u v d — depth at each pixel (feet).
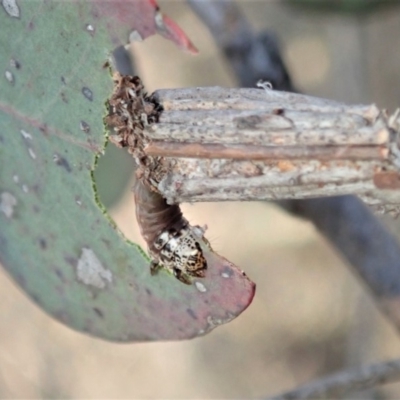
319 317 1.54
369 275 0.70
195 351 1.59
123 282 0.59
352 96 0.85
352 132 0.49
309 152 0.50
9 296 1.49
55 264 0.61
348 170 0.50
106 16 0.53
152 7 0.51
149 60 1.47
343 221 0.71
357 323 0.96
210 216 1.59
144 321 0.59
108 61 0.54
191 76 1.46
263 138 0.50
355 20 0.70
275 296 1.57
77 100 0.55
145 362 1.55
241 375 1.52
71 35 0.54
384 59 1.15
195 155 0.52
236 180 0.51
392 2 0.69
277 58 0.71
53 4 0.54
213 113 0.51
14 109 0.58
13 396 1.44
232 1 0.72
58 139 0.57
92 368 1.50
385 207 0.50
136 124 0.53
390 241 0.70
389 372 0.66
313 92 1.27
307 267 1.57
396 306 0.69
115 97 0.54
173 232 0.56
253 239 1.58
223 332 1.59
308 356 1.51
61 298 0.62
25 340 1.48
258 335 1.57
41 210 0.60
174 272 0.57
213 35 0.72
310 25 1.29
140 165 0.54
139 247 0.58
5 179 0.61
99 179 0.69
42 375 1.46
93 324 0.61
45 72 0.56
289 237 1.57
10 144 0.59
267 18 1.30
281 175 0.50
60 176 0.58
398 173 0.49
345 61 0.85
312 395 0.66
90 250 0.60
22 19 0.55
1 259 0.63
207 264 0.56
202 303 0.57
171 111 0.52
